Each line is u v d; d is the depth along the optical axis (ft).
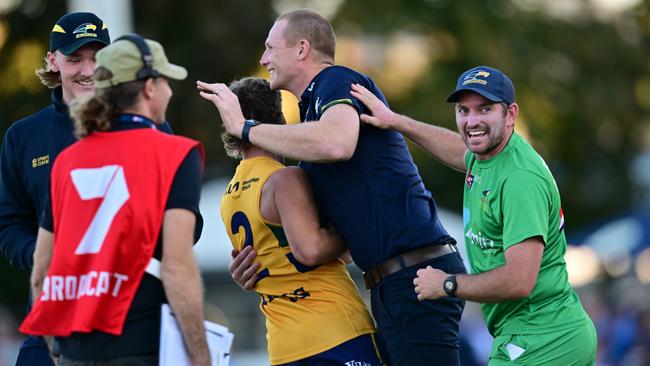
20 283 211.41
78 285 54.70
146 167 54.70
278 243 66.95
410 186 67.00
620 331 168.25
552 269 65.21
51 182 56.75
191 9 210.79
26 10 214.90
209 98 67.15
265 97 68.49
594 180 242.58
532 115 217.36
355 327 66.80
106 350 54.34
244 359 145.28
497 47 211.82
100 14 128.77
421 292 63.52
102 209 54.60
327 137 63.67
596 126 231.30
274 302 67.82
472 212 65.98
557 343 64.59
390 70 211.41
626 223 202.18
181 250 54.29
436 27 209.26
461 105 64.69
